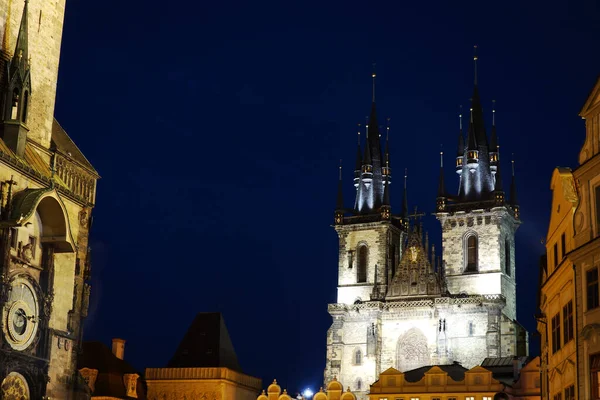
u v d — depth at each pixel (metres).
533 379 107.00
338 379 157.25
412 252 161.00
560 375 62.06
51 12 71.19
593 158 55.00
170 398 124.00
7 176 58.97
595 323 52.69
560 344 62.16
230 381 125.00
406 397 113.81
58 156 71.38
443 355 150.12
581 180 56.78
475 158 164.25
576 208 57.81
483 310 150.62
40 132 69.19
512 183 167.50
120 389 114.44
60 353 65.56
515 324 150.62
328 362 158.88
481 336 149.75
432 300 153.75
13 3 66.88
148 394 124.62
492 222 157.88
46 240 62.91
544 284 66.38
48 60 70.56
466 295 152.38
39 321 61.69
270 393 123.31
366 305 157.50
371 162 174.12
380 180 173.38
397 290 159.75
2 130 61.72
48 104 70.38
